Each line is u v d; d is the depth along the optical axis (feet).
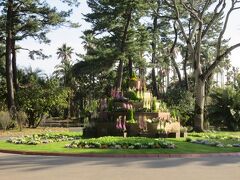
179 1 126.62
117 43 187.62
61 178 38.75
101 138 71.67
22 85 157.48
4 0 136.46
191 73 245.65
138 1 168.76
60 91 145.28
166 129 86.53
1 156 58.59
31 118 142.00
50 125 164.66
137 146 63.62
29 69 161.79
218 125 132.16
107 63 186.19
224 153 61.62
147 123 86.22
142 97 90.68
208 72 119.55
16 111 130.52
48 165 48.08
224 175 40.91
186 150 62.34
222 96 131.64
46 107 143.02
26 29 147.74
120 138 71.51
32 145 69.67
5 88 154.51
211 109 132.26
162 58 217.56
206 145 71.15
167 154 58.13
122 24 186.39
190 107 144.05
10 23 141.18
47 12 143.74
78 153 58.75
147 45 188.03
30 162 51.01
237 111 128.47
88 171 43.21
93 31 183.73
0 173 42.19
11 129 124.77
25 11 144.25
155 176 40.01
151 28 208.74
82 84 303.27
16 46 162.71
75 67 200.34
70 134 94.43
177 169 44.98
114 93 92.38
